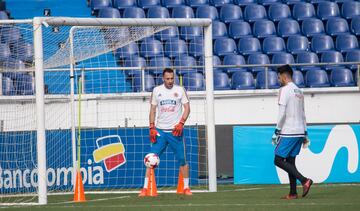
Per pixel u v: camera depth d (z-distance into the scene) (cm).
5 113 5869
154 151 4431
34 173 5188
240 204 3622
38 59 4209
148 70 7012
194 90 6881
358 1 8319
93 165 5350
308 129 5347
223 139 5791
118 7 8056
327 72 7544
